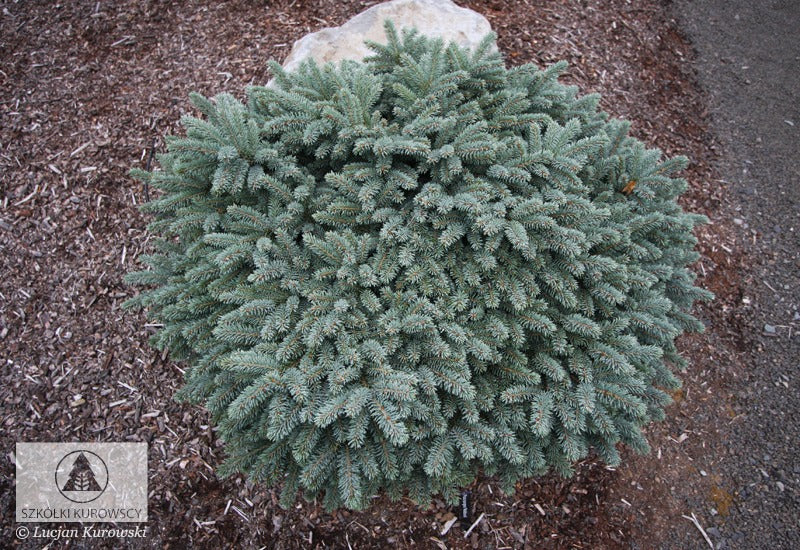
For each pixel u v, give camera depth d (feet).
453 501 8.08
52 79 15.10
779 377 12.17
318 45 13.39
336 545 10.00
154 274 9.35
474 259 8.20
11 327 12.19
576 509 10.53
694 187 15.03
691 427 11.60
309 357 7.43
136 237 13.26
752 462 11.14
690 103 16.53
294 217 8.64
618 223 8.90
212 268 8.40
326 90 9.79
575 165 8.33
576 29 16.88
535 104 9.87
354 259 7.73
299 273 8.27
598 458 11.10
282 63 15.15
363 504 8.33
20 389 11.56
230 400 7.88
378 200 8.48
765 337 12.74
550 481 10.79
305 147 9.43
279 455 7.70
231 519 10.23
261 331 7.57
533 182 8.75
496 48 14.29
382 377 7.25
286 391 7.23
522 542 10.13
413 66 9.32
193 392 8.35
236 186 8.31
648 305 8.50
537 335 8.20
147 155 14.12
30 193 13.57
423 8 13.83
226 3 16.55
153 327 12.32
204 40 15.83
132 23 16.14
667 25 18.04
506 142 8.73
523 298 7.63
